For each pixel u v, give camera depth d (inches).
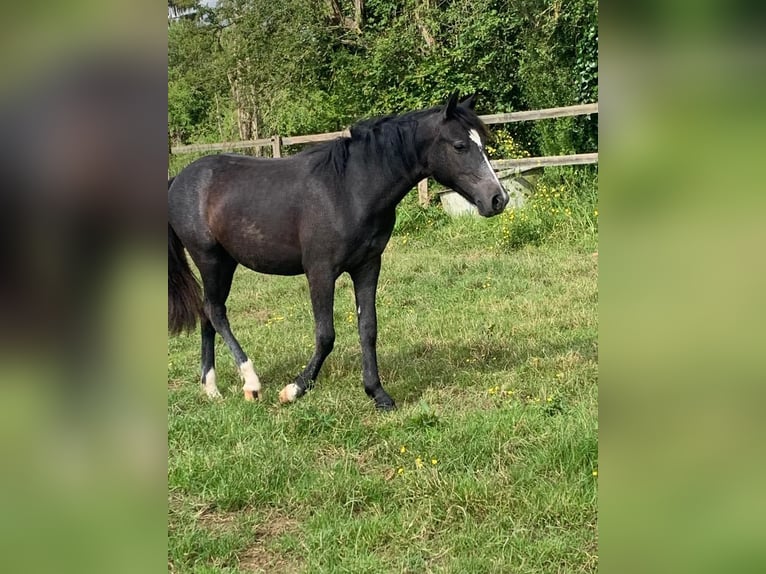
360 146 161.5
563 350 190.4
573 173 364.8
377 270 169.6
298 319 246.2
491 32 483.8
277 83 607.8
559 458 125.8
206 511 124.0
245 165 177.8
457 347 200.4
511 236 331.0
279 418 156.2
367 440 146.9
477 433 139.7
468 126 157.5
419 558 104.9
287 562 108.7
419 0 533.0
